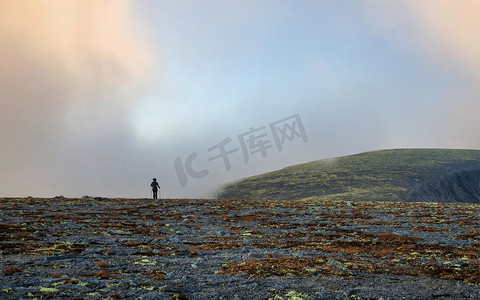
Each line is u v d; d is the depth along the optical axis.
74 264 22.72
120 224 41.06
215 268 23.09
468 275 21.64
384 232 39.22
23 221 40.12
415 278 21.12
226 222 45.03
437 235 37.16
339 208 58.47
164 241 32.66
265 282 19.80
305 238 35.66
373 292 18.34
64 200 63.28
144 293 17.12
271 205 61.66
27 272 20.00
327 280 20.33
